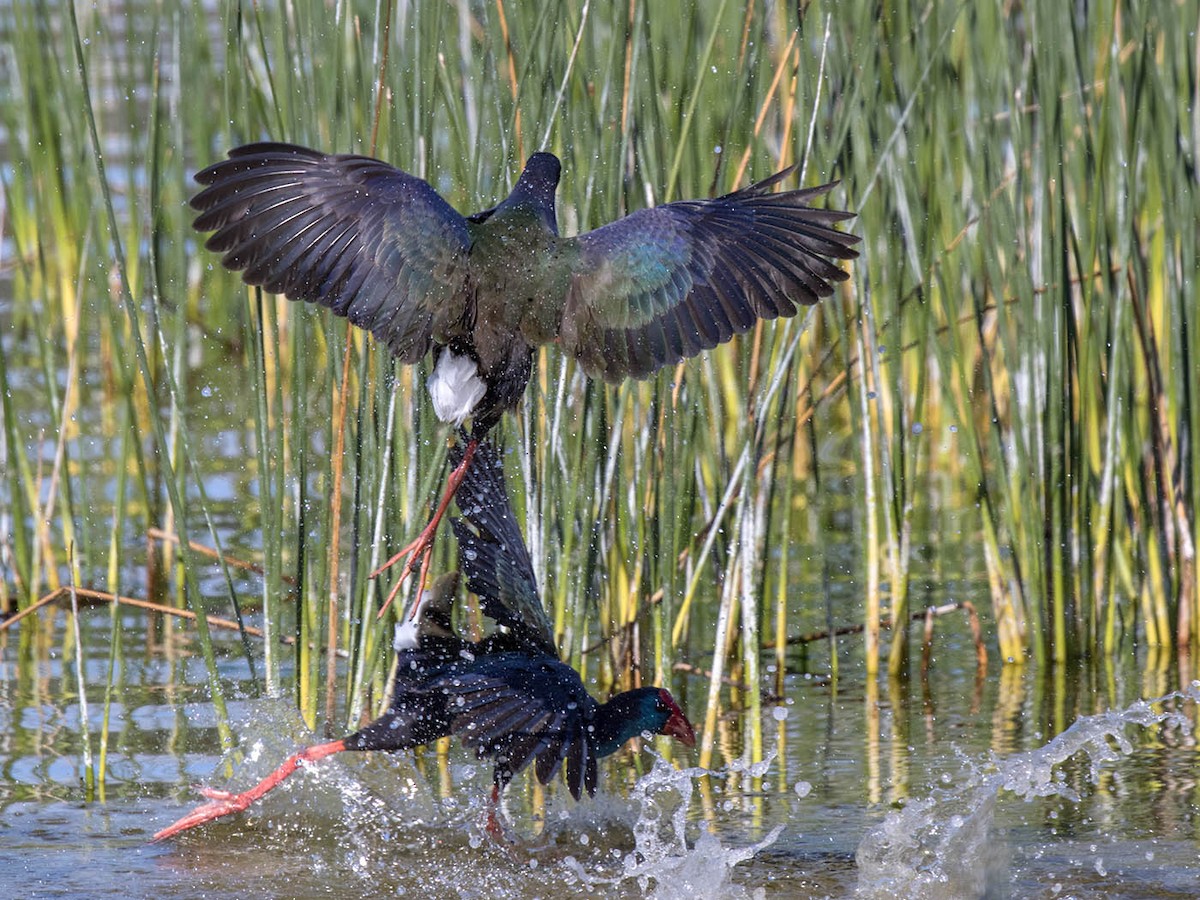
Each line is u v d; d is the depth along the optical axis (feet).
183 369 41.37
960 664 41.83
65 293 55.57
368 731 28.45
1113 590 41.86
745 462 34.14
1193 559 42.50
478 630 35.53
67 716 36.45
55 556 48.70
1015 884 27.37
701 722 37.24
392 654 34.27
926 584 43.91
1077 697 38.45
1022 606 41.91
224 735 32.53
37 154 47.11
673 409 34.17
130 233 55.06
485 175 33.86
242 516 51.78
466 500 29.91
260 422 32.45
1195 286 40.55
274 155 20.35
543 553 33.88
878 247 40.55
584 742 26.12
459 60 35.35
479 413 21.72
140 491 45.80
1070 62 39.01
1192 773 33.12
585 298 21.63
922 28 38.14
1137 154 39.01
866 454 39.22
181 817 30.86
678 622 36.94
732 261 22.20
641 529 36.06
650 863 27.71
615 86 32.09
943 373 41.47
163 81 57.88
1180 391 41.65
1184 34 39.27
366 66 37.24
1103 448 42.45
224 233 20.17
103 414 57.82
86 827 30.19
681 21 37.29
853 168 37.04
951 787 32.24
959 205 42.93
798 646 43.60
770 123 39.55
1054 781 32.91
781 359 33.81
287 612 44.19
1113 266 42.34
